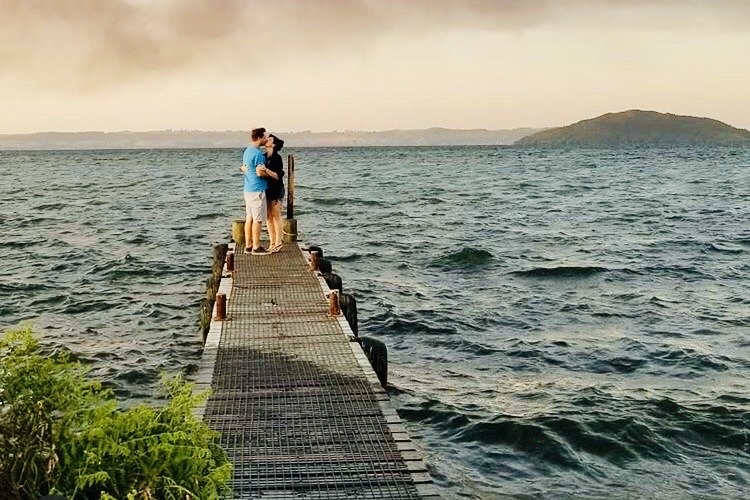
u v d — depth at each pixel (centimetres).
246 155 1802
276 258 1783
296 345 1069
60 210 4947
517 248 3114
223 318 1204
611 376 1380
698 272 2495
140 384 1357
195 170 13050
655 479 964
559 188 7431
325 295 1381
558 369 1428
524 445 1066
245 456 708
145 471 384
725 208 5003
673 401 1223
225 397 862
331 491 641
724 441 1077
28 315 1892
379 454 712
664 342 1602
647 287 2244
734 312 1897
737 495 922
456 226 3997
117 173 11738
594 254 2928
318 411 821
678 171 11688
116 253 2973
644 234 3588
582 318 1844
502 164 15512
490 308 1964
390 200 5806
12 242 3281
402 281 2391
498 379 1368
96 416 405
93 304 2022
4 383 407
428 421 1162
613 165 14538
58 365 425
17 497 381
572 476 973
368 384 909
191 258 2878
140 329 1759
